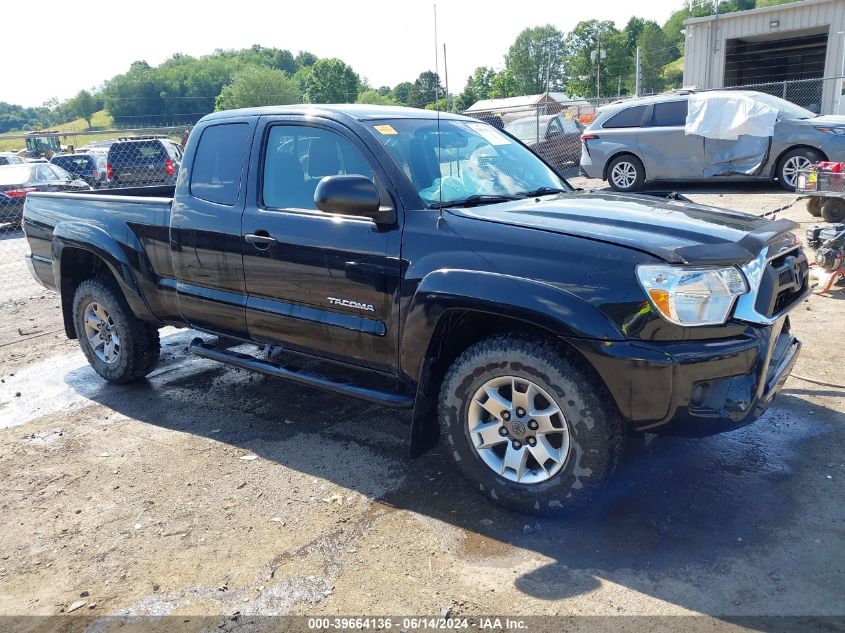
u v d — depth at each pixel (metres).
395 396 3.56
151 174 17.94
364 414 4.53
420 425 3.42
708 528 3.06
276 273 3.91
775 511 3.16
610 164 13.87
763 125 11.99
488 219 3.24
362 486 3.60
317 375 3.96
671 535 3.03
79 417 4.71
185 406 4.81
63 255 5.18
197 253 4.32
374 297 3.50
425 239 3.32
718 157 12.61
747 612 2.54
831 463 3.55
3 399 5.13
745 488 3.37
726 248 2.99
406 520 3.27
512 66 88.94
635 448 3.78
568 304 2.88
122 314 4.94
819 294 6.50
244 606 2.73
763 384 3.01
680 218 3.35
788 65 23.11
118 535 3.27
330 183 3.26
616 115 13.73
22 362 6.02
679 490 3.38
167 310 4.68
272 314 3.99
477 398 3.24
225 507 3.47
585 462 2.98
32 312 8.02
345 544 3.10
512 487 3.19
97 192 5.44
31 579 2.98
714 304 2.86
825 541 2.93
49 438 4.39
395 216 3.45
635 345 2.82
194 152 4.44
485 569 2.88
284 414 4.59
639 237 2.99
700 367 2.81
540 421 3.08
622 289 2.84
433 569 2.90
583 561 2.89
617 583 2.74
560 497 3.07
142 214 4.66
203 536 3.22
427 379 3.36
